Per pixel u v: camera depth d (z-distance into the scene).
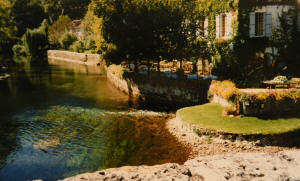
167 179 10.02
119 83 32.50
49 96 29.36
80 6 114.00
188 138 16.36
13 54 91.81
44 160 14.39
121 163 13.77
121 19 27.55
